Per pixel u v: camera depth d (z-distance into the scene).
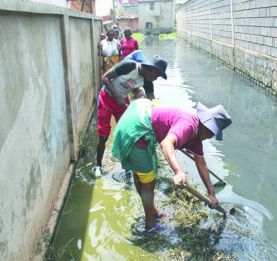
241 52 12.02
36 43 3.42
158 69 4.15
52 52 4.13
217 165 5.14
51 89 3.99
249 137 6.21
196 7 24.28
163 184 4.50
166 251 3.35
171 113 3.18
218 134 3.03
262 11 9.95
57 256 3.29
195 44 24.34
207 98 8.98
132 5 46.97
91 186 4.55
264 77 9.80
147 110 3.32
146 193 3.47
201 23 22.33
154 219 3.61
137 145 3.29
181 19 35.09
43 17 3.74
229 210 3.97
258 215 3.92
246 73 11.57
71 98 4.88
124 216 3.90
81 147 5.56
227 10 14.43
